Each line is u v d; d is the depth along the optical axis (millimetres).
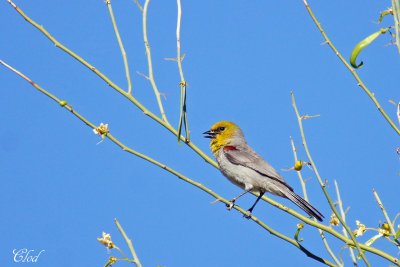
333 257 9195
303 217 9961
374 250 8758
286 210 10281
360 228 8867
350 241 9094
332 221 9617
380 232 8836
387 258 8633
